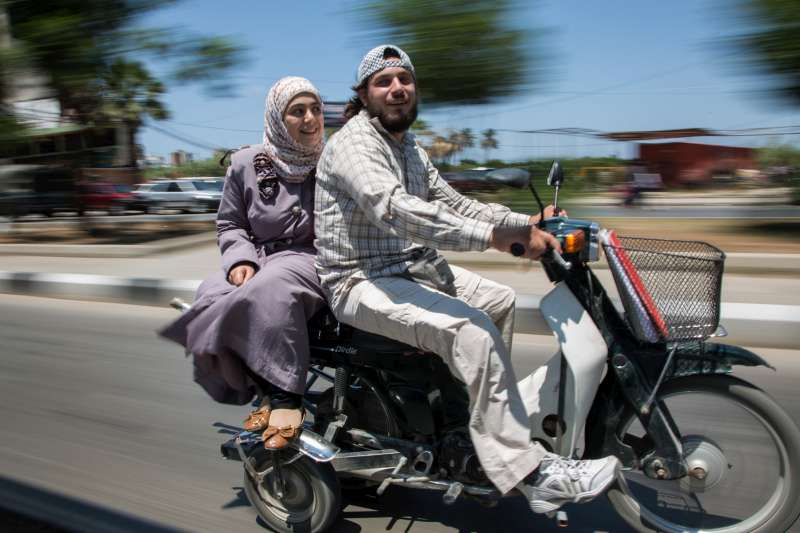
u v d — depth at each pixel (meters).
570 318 2.27
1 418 3.84
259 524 2.68
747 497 2.31
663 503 2.44
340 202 2.35
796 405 3.57
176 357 4.89
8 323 6.05
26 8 11.40
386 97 2.27
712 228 10.12
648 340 2.14
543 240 2.07
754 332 4.54
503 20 9.81
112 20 11.20
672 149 14.34
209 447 3.41
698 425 2.33
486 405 2.19
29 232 14.24
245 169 2.74
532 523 2.61
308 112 2.63
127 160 17.41
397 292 2.31
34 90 12.05
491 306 2.58
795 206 12.84
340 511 2.73
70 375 4.56
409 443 2.45
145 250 9.76
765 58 7.98
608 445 2.32
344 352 2.49
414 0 9.96
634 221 11.22
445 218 2.10
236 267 2.58
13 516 2.76
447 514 2.70
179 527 2.66
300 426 2.42
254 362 2.36
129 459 3.28
